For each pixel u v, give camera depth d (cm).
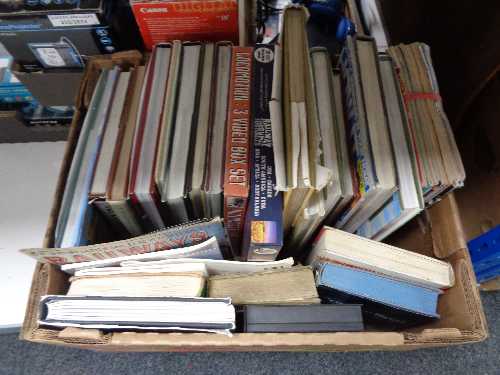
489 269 95
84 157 66
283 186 56
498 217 86
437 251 76
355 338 62
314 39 96
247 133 62
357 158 66
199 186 60
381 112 67
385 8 104
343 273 67
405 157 66
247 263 64
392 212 67
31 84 81
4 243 95
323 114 68
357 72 68
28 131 100
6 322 90
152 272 62
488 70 72
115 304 59
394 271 67
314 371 100
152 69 69
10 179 102
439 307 73
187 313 58
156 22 72
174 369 100
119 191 61
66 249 56
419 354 102
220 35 76
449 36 81
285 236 79
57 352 100
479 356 102
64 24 69
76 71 80
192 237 62
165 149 61
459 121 86
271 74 66
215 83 68
